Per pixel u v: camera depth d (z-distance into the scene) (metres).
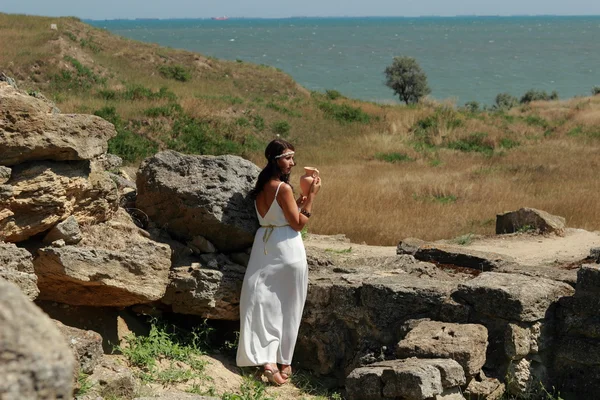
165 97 27.58
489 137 29.11
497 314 5.71
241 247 6.47
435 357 5.39
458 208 16.17
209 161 6.45
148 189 6.43
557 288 6.02
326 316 6.39
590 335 5.75
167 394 4.79
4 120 5.04
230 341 6.55
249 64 44.19
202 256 6.31
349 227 13.91
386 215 15.07
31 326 1.58
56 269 5.27
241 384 5.71
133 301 5.64
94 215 5.91
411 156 26.41
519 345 5.57
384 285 6.08
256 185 5.91
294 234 5.82
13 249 4.85
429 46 195.75
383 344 6.07
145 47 41.38
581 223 14.86
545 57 152.62
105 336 5.78
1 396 1.48
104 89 29.14
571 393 5.79
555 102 49.53
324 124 30.70
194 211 6.23
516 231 13.21
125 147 21.53
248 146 25.48
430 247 7.77
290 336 5.91
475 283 5.93
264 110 30.14
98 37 41.19
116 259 5.46
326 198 16.30
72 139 5.39
